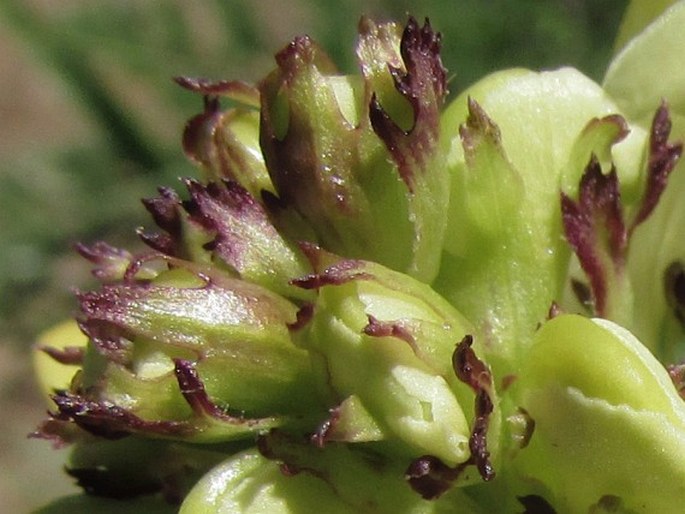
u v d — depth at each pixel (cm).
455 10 16
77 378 6
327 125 6
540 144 6
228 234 6
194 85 6
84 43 17
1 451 23
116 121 17
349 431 5
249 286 6
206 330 6
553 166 6
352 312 6
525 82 7
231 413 6
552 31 16
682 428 5
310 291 6
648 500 6
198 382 6
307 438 6
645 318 7
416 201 6
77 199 18
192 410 6
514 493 6
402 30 6
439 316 6
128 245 18
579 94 7
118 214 18
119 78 18
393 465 6
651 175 6
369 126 6
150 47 17
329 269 6
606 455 6
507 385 6
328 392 6
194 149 6
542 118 7
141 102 18
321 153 6
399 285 6
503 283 6
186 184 6
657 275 7
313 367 6
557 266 6
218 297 6
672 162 6
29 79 32
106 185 18
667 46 7
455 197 6
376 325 5
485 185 6
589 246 6
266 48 17
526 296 6
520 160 6
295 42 6
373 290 6
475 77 16
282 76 6
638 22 7
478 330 6
